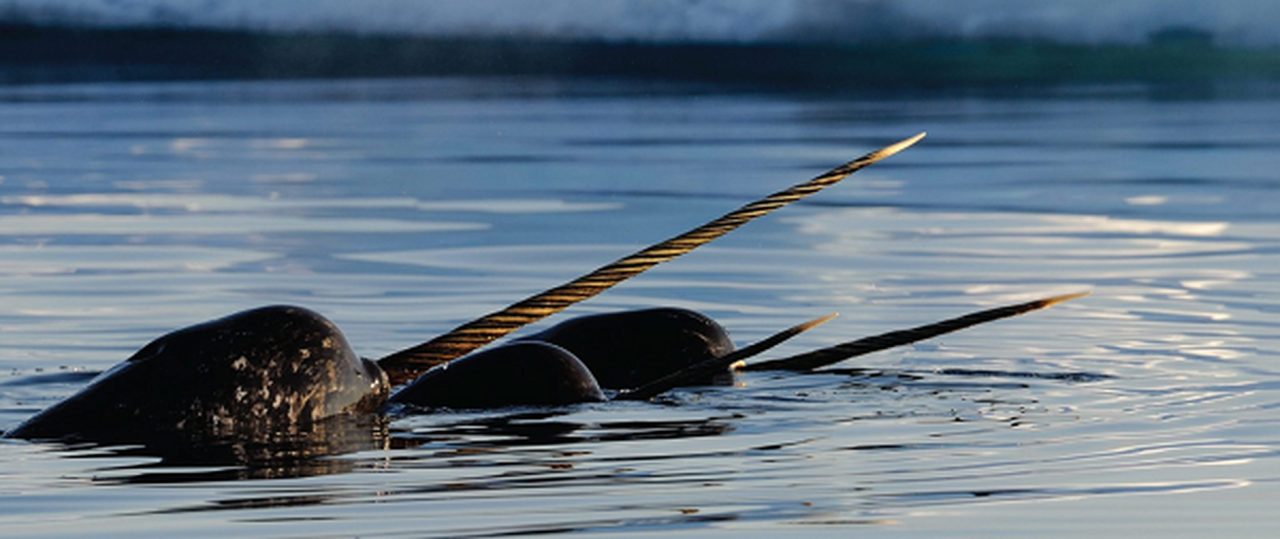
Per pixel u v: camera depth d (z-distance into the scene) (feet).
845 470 67.62
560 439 75.20
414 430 77.97
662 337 96.89
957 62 395.34
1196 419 77.30
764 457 70.38
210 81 372.17
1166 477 65.87
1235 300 113.80
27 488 66.08
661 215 159.53
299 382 80.53
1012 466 67.97
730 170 198.18
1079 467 67.67
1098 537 57.88
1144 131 249.75
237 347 80.89
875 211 166.20
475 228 151.94
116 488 65.98
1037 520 59.88
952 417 78.95
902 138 239.50
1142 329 103.19
